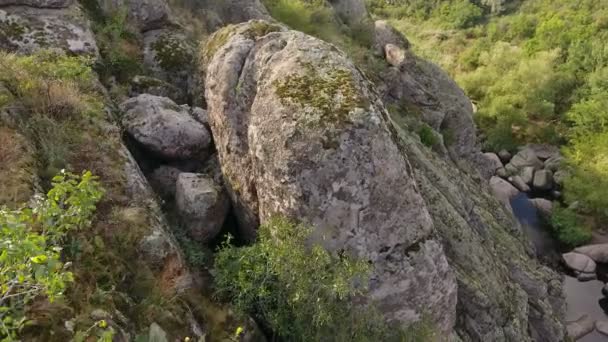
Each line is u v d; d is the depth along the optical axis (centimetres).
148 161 988
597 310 2222
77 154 766
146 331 578
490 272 1378
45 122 769
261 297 735
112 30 1292
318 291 712
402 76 2514
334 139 760
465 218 1577
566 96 4278
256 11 2114
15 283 354
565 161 3291
